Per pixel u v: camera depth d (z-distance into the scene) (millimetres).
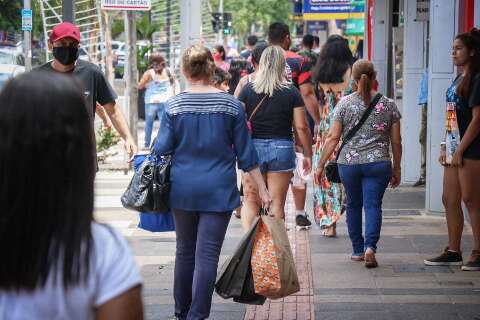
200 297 13297
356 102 18062
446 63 23422
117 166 36156
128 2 33281
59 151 5059
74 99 5133
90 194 5172
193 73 13391
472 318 14484
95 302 5047
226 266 13391
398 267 18328
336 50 21438
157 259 19516
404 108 30328
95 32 42094
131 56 38219
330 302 15625
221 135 13242
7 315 4973
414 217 24328
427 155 24438
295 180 22344
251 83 17578
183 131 13234
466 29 23359
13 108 5047
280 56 17422
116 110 16484
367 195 18219
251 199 17766
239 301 13555
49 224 5043
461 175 17359
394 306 15273
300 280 17219
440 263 18375
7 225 5020
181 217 13562
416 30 29922
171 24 64500
